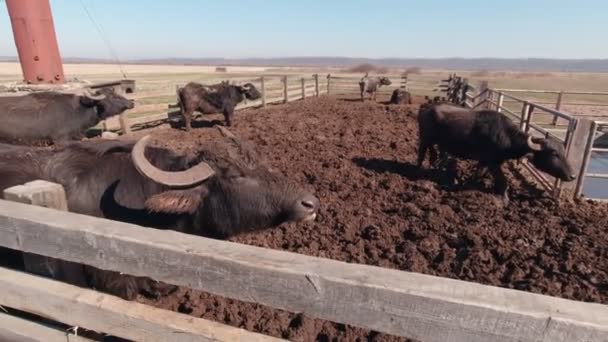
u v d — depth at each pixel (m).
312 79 25.05
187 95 12.35
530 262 4.52
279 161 8.77
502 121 6.70
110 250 1.64
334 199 6.45
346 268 1.32
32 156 3.01
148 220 3.05
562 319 1.06
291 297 1.35
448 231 5.28
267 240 5.01
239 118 15.12
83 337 1.94
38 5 9.96
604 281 4.12
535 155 6.50
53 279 2.00
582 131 6.31
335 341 3.40
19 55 10.32
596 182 8.10
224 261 1.41
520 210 6.08
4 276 2.04
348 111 16.89
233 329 1.65
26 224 1.80
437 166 8.47
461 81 19.53
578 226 5.39
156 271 1.57
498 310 1.11
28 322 2.04
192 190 2.89
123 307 1.78
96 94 10.19
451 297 1.15
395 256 4.67
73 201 2.87
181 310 3.65
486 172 7.59
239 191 2.96
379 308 1.24
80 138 9.41
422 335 1.22
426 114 7.80
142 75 53.09
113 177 3.00
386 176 7.77
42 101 8.59
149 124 13.48
